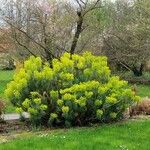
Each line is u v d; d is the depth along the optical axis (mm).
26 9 27688
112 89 15031
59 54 26594
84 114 14641
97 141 11922
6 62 50562
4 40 31094
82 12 25750
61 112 14531
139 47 35938
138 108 17172
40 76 14805
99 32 32281
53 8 28672
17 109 14438
